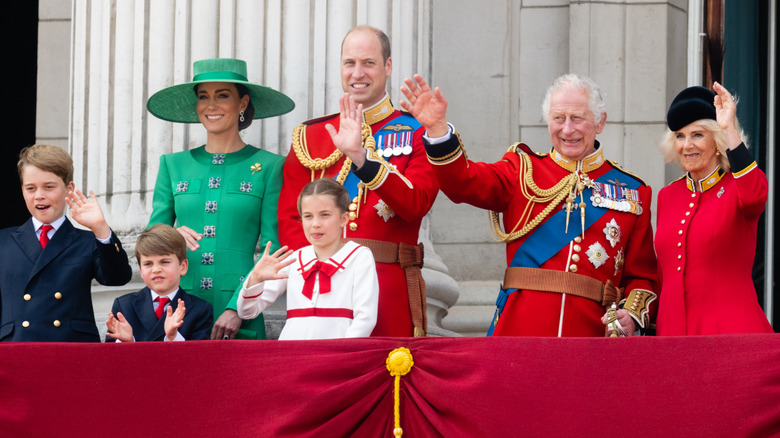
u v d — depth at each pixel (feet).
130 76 86.48
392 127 72.74
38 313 68.23
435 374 60.03
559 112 70.64
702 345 58.85
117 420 59.88
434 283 90.53
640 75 110.11
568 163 71.61
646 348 59.11
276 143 83.76
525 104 112.27
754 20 108.58
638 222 71.67
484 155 112.16
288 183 74.23
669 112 69.46
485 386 59.26
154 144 84.84
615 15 110.83
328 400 59.36
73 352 60.44
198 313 70.69
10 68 125.70
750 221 67.36
